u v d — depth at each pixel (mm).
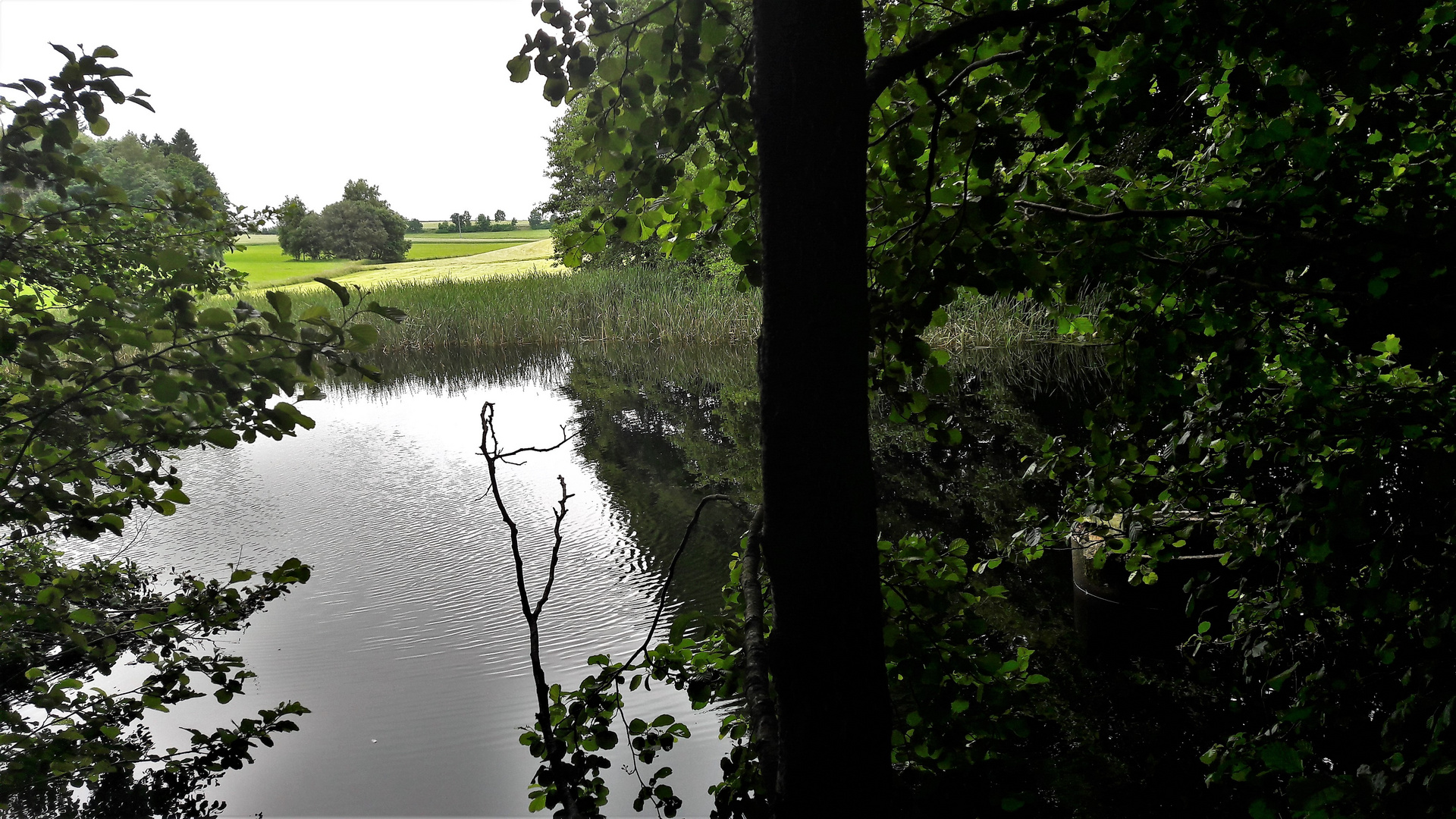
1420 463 2145
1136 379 2412
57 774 2967
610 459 11625
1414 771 1764
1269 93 1880
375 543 8633
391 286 33438
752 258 2186
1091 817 3480
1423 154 2223
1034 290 2361
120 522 2578
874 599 1521
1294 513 2131
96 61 2123
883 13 2254
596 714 2467
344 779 4293
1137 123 2096
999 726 2225
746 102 1979
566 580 7301
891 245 2365
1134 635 5062
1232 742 2502
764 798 2107
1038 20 1706
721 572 7266
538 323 25969
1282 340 2199
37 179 2225
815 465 1466
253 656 5961
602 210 2254
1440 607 2008
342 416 15961
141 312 2301
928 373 2211
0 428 2303
